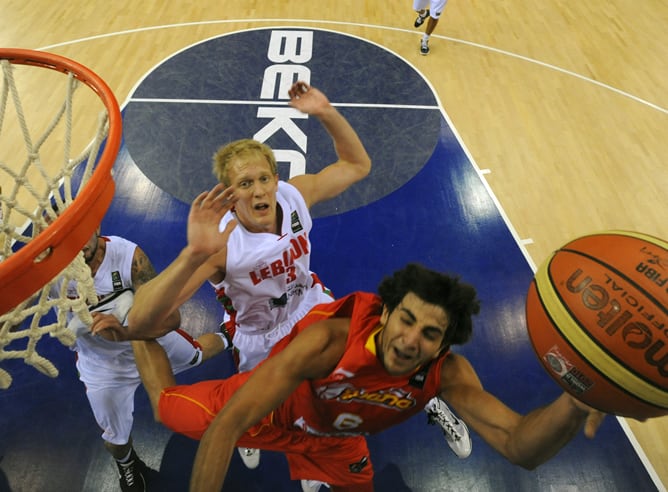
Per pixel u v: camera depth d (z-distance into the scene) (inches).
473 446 141.9
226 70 266.5
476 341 164.2
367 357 73.7
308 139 228.8
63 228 67.9
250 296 114.5
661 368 67.9
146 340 104.2
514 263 185.9
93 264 106.2
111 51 276.5
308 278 125.6
